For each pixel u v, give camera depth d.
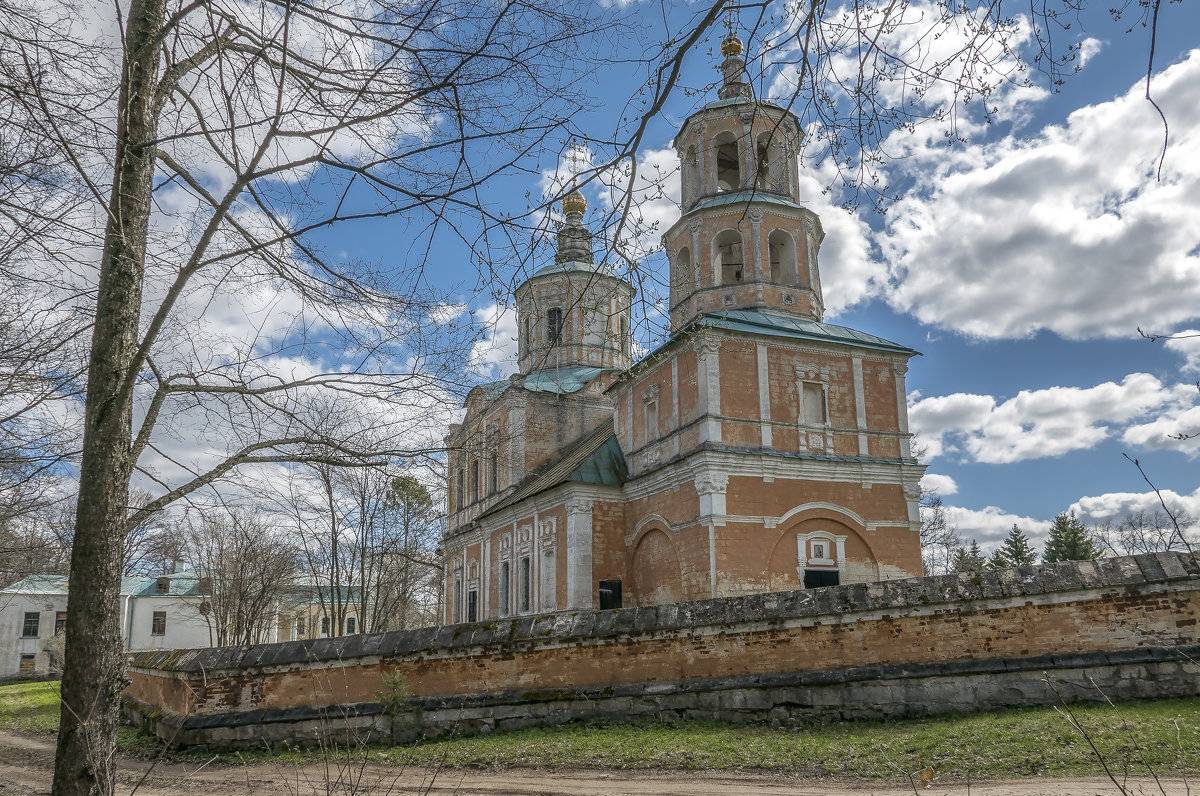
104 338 7.08
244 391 8.16
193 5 6.54
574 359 40.69
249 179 6.88
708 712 13.34
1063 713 10.77
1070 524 66.69
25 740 18.34
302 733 14.16
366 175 6.95
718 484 24.97
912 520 26.94
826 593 13.45
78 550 6.85
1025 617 12.22
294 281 7.83
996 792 8.93
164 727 14.83
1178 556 11.75
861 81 5.52
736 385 26.09
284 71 6.25
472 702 14.15
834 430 26.86
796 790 9.89
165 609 61.94
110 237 7.18
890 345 28.39
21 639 55.22
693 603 14.15
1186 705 10.69
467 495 42.22
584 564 28.95
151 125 7.31
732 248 31.61
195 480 7.95
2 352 8.82
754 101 6.62
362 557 30.88
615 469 30.23
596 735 12.99
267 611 48.56
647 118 5.88
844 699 12.71
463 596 40.62
